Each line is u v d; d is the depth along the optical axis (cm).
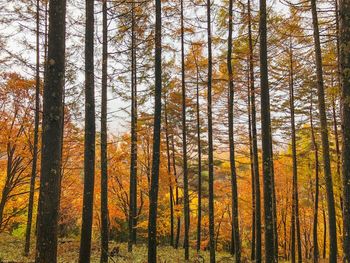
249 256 2484
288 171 2502
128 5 1406
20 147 1686
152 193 1071
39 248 545
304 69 1652
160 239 2888
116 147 2028
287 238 3303
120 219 2780
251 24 1356
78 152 1877
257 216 1584
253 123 1579
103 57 1275
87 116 981
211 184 1423
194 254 2056
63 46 586
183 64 1819
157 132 1088
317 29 1180
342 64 571
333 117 1847
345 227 558
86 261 924
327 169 1209
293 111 1938
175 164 2569
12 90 1476
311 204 2720
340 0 577
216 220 2916
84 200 952
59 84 574
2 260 1304
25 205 2095
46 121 565
